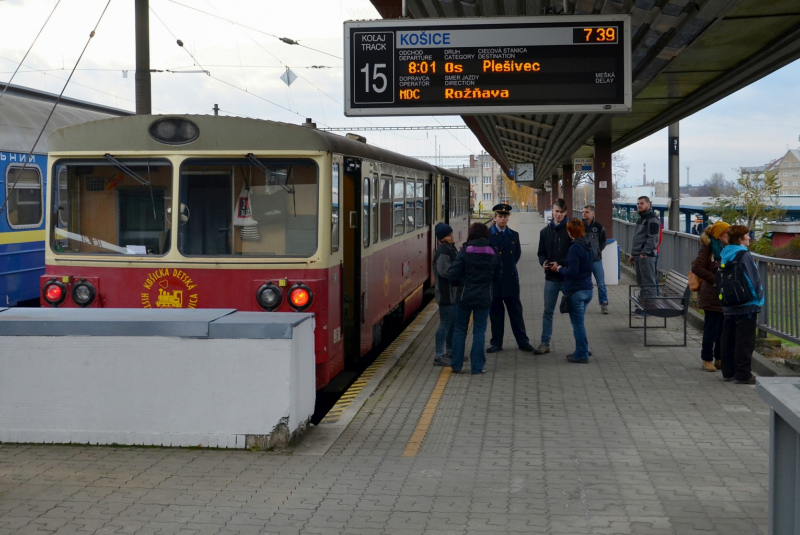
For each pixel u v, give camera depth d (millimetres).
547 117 18250
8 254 12383
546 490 5859
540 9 12117
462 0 12227
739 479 6098
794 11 9508
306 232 8469
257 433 6770
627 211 46688
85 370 6867
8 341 6914
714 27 9656
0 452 6695
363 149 10242
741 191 30828
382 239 11469
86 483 5953
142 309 7574
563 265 11078
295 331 6859
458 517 5332
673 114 18031
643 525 5199
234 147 8500
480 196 143625
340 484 5973
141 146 8586
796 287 9859
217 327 6754
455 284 9953
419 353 11594
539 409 8273
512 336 12945
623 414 8047
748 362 9266
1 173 12172
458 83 10008
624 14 9766
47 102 14484
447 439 7203
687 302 11711
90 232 8680
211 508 5480
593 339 12484
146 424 6852
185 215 8555
